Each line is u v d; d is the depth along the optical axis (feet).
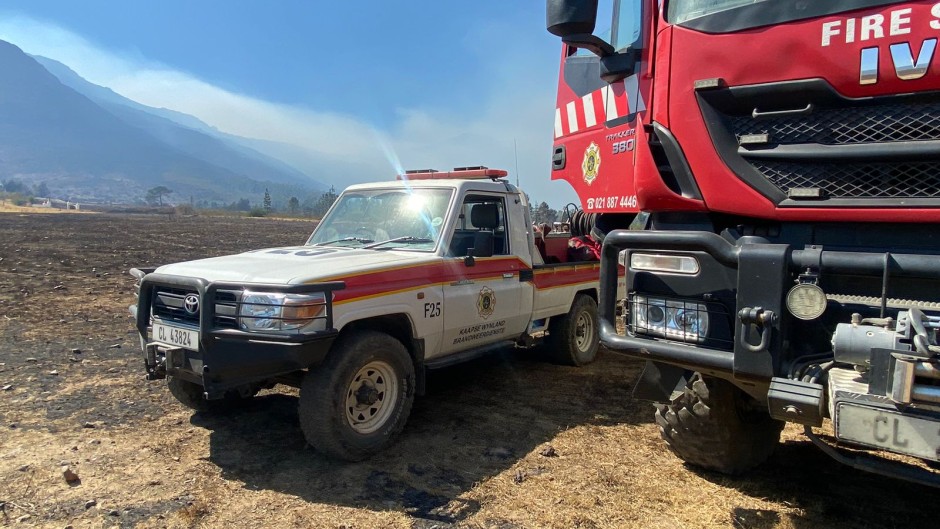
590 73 16.94
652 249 10.69
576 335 23.58
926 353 7.18
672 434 13.32
